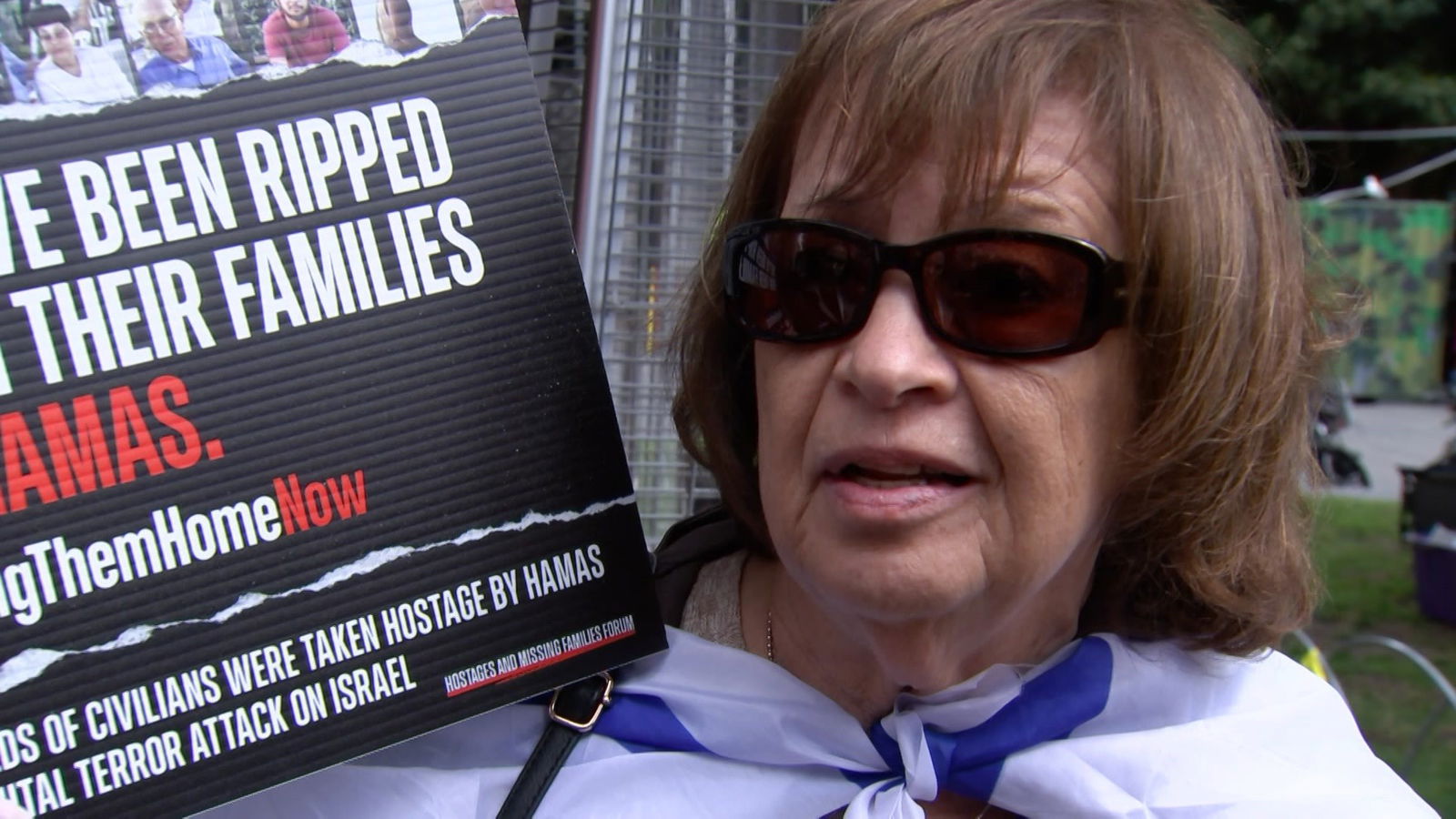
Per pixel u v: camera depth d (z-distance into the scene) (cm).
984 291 103
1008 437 104
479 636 108
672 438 183
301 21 102
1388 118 1535
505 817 119
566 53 188
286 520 101
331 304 103
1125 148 106
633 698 126
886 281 104
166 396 98
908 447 103
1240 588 127
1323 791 125
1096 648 126
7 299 94
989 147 102
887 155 104
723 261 115
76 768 95
